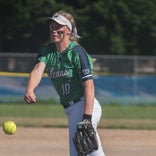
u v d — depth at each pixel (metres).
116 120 43.47
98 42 80.94
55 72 15.24
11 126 15.79
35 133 33.88
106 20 80.81
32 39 81.44
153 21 81.50
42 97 63.59
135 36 81.75
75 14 79.56
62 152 27.27
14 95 64.38
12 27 81.62
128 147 29.11
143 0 80.88
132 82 66.75
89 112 14.66
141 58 67.81
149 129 36.97
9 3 80.50
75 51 14.98
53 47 15.35
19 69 66.56
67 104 15.45
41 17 80.38
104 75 66.44
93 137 14.42
